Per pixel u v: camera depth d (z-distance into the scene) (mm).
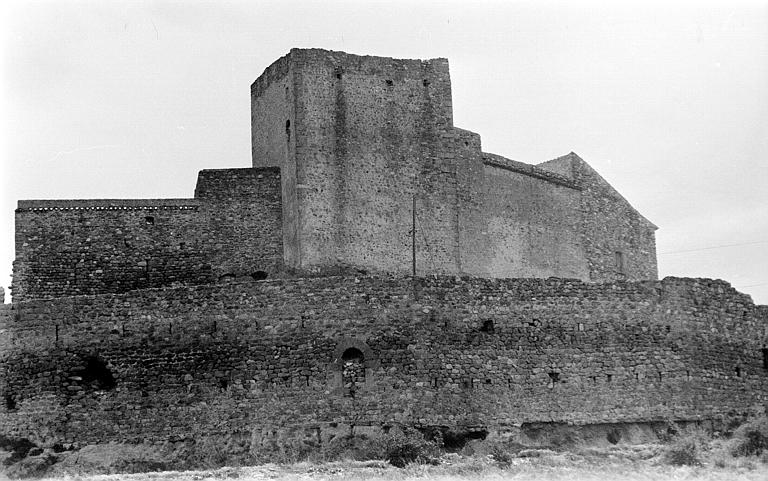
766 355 70062
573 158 83750
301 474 58938
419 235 75000
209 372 64312
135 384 64500
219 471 60156
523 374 65188
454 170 76500
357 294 64750
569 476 58688
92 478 59375
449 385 64312
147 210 72750
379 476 58281
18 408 64812
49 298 68062
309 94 73750
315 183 72938
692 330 67875
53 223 71812
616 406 65938
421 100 76312
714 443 65125
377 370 64125
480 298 65500
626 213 85312
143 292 65312
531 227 79875
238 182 73812
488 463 61094
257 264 73188
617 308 66875
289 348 64250
